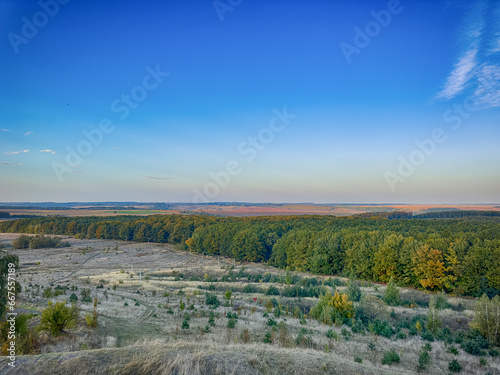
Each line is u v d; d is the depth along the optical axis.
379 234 86.88
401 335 32.09
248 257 113.94
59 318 20.70
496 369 23.84
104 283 63.62
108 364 11.62
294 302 49.44
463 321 40.81
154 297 48.25
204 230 137.12
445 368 23.28
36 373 10.89
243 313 39.47
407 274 71.88
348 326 36.28
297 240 101.31
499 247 60.94
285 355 13.88
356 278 83.31
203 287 62.06
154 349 13.03
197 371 11.51
